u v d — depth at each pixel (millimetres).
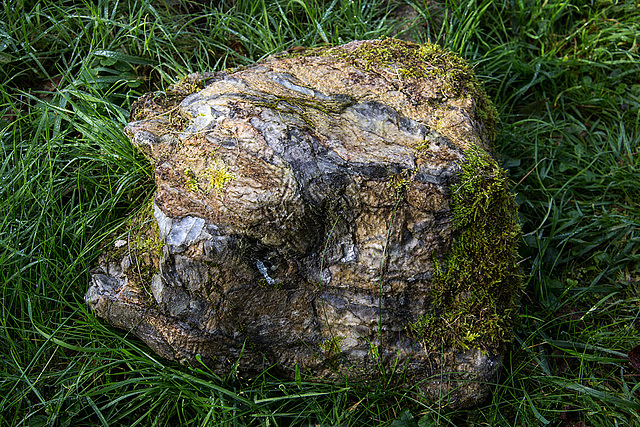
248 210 1699
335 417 1896
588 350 2197
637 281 2408
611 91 2930
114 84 2547
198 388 1874
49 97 2592
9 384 1942
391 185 1742
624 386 2074
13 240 2146
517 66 2898
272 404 1920
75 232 2205
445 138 1887
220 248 1735
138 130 1897
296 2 2951
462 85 2141
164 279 1819
